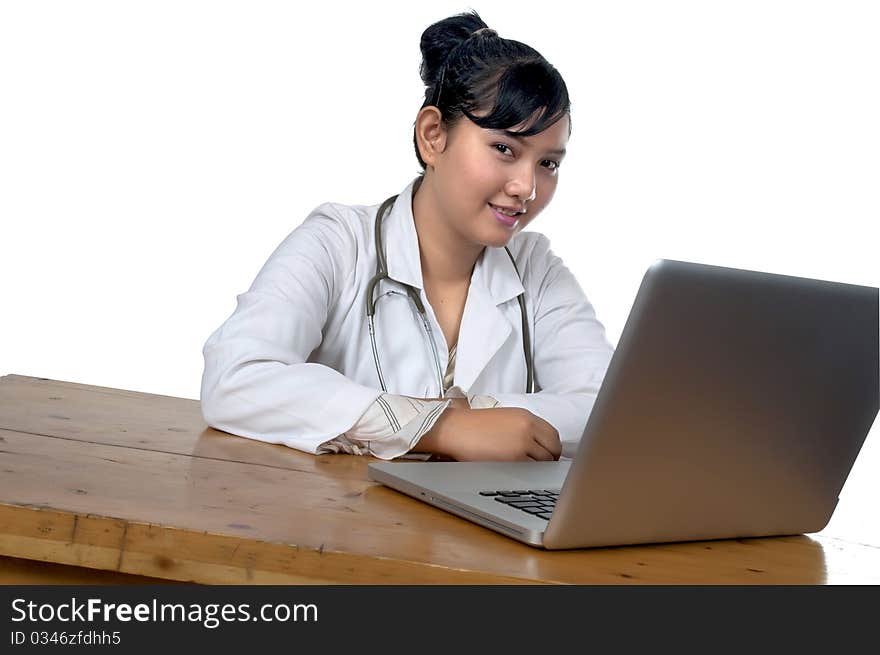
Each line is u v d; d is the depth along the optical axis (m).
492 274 1.64
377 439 1.21
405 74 3.54
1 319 3.46
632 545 0.90
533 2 3.64
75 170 3.47
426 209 1.58
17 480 0.91
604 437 0.79
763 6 3.61
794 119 3.62
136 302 3.53
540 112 1.39
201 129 3.52
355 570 0.78
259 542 0.79
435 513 0.94
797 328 0.86
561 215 3.75
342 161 3.55
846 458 0.98
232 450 1.17
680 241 3.70
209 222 3.54
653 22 3.66
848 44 3.56
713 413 0.84
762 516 0.95
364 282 1.58
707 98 3.66
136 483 0.95
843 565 0.90
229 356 1.30
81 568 0.85
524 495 0.96
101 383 3.52
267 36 3.52
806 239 3.63
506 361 1.64
